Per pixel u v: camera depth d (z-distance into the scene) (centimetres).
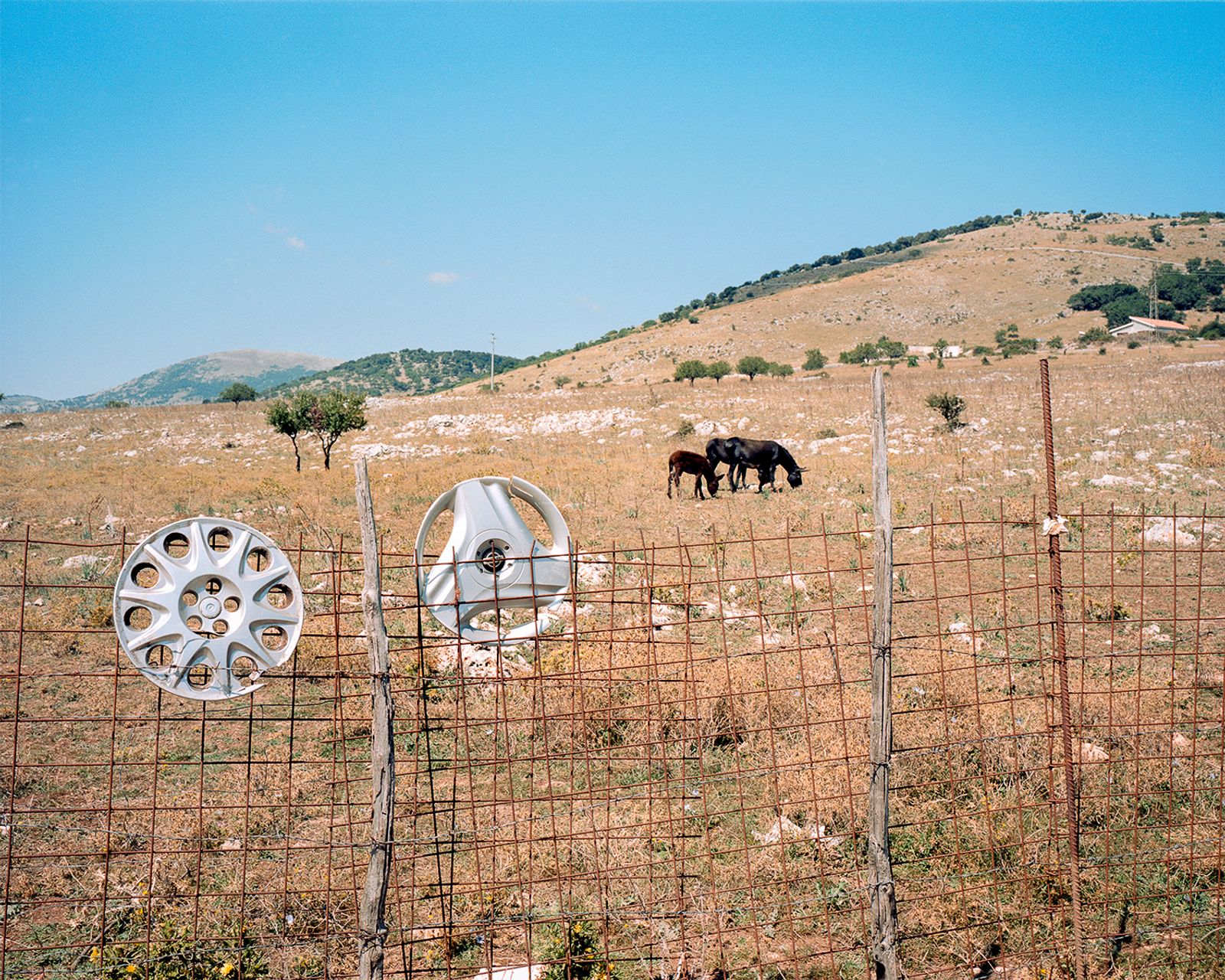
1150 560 1270
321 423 2772
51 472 2784
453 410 5297
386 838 405
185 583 408
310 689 870
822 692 762
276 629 422
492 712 769
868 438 2798
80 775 699
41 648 1003
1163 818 586
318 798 647
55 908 525
